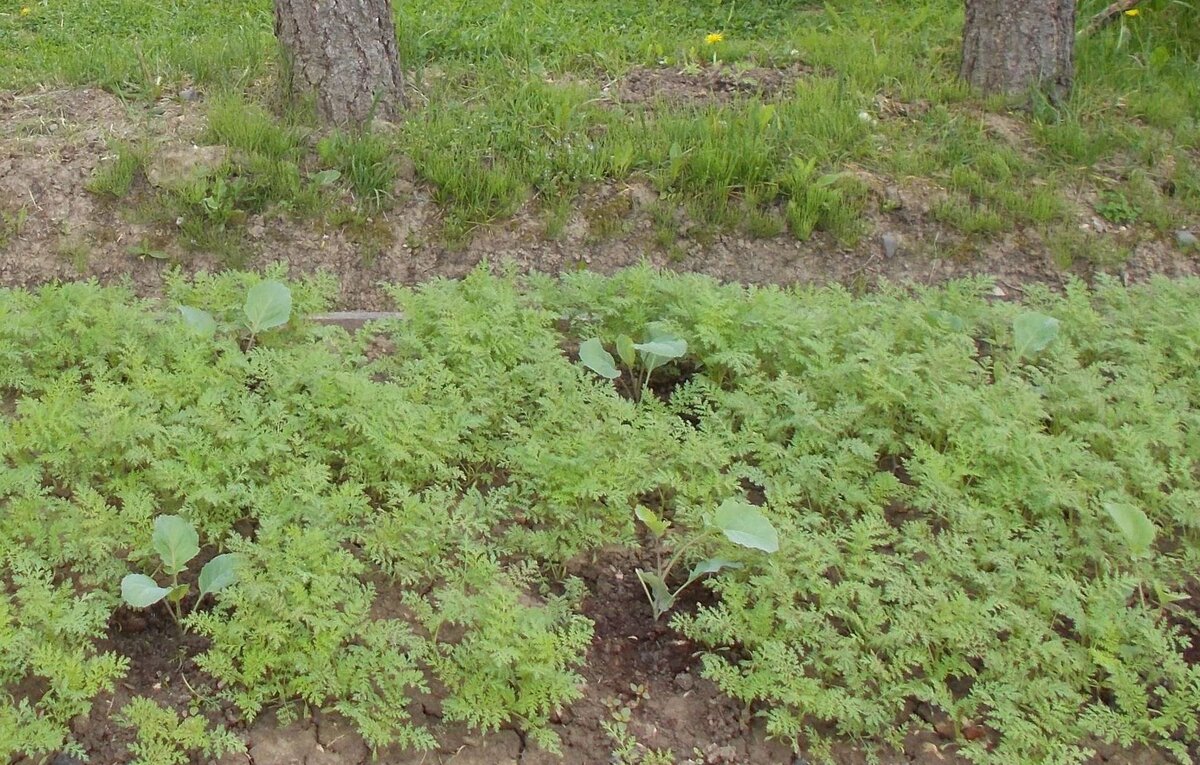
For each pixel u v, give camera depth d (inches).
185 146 207.0
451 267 201.6
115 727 109.2
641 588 132.7
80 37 276.4
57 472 131.0
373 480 135.9
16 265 196.7
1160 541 142.5
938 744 115.6
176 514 129.6
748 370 154.5
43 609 109.4
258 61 238.7
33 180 203.6
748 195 207.9
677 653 124.0
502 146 213.3
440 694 115.6
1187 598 134.9
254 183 202.4
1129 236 214.4
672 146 210.7
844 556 130.5
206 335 154.6
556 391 145.6
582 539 130.4
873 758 112.8
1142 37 274.5
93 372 145.8
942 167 221.5
